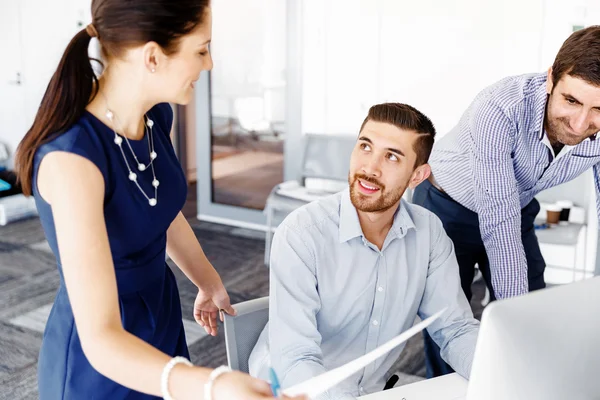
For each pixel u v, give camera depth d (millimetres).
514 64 3990
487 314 952
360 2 4402
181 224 1517
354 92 4566
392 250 1601
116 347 934
